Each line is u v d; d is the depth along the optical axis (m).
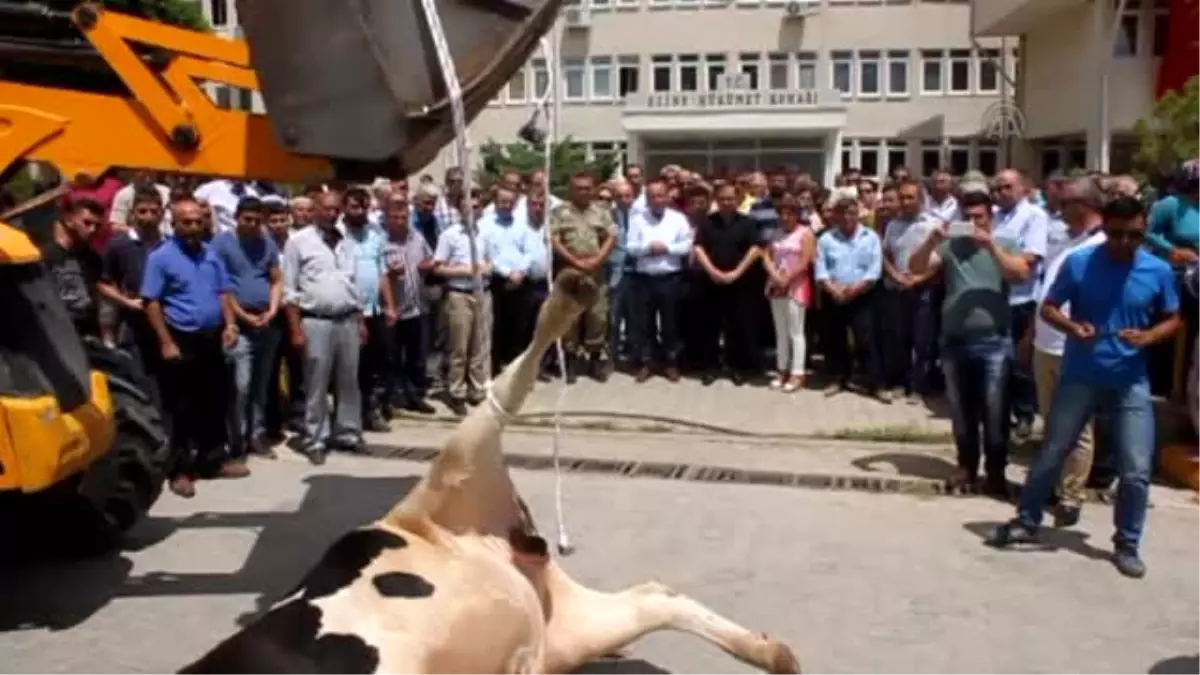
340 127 5.30
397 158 5.38
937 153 44.22
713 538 7.63
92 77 6.33
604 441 10.39
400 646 3.92
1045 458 7.37
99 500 6.93
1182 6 25.19
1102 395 7.14
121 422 7.06
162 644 5.90
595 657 4.79
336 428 9.98
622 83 45.62
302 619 3.94
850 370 12.73
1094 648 5.93
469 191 5.36
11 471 5.47
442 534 4.51
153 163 5.81
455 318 11.43
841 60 44.56
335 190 9.59
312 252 9.62
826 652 5.84
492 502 4.60
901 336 12.20
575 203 12.68
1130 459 7.01
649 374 13.42
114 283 8.85
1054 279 7.38
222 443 9.08
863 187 15.09
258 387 9.65
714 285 13.20
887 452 10.04
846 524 7.96
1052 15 30.94
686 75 45.44
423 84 5.19
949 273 8.62
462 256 11.62
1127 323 7.03
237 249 9.38
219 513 8.14
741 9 44.81
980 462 9.34
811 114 41.91
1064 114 30.64
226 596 6.57
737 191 14.02
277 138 5.34
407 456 9.88
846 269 12.27
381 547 4.32
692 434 10.70
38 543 7.17
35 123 5.73
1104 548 7.49
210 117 5.80
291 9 5.26
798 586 6.77
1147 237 9.48
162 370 8.51
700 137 43.47
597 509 8.27
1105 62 26.20
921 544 7.55
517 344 12.78
